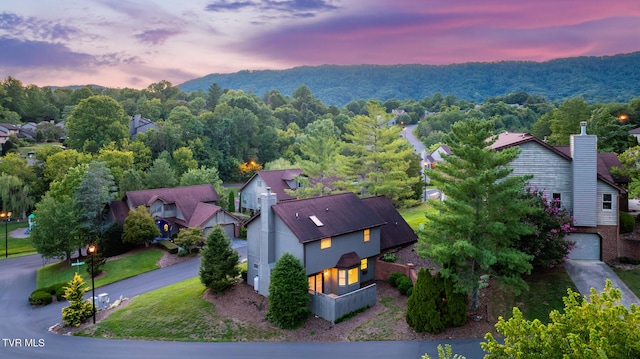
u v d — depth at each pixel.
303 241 24.72
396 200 43.50
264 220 26.73
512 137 32.12
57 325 26.70
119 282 34.06
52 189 47.75
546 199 24.72
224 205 56.03
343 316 23.50
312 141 46.25
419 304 21.11
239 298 26.48
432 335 20.67
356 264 26.98
